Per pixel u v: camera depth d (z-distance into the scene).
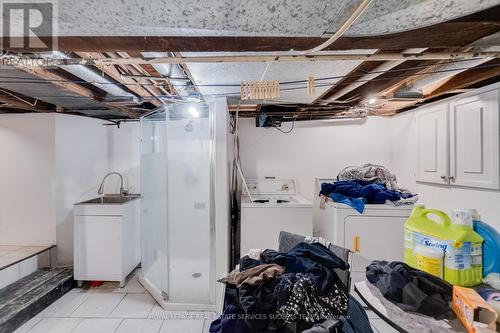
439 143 2.49
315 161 3.45
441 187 2.51
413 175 2.91
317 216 3.25
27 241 2.98
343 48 1.32
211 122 2.39
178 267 2.48
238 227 3.15
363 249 2.24
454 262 1.13
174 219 2.52
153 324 2.11
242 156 3.46
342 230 2.26
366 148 3.43
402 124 3.12
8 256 2.68
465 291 0.93
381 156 3.42
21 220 2.99
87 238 2.72
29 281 2.55
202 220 2.56
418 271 1.08
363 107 2.94
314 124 3.44
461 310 0.90
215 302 2.34
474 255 1.13
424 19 1.04
